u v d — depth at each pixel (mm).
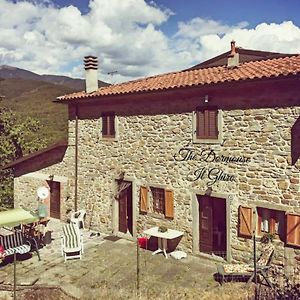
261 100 9297
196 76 11539
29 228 11734
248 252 9672
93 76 14102
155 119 11680
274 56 12812
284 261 9062
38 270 9992
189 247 11000
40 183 15820
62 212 14992
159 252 11156
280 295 7566
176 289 8523
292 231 8805
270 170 9219
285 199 8984
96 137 13688
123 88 12992
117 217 13305
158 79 13297
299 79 8445
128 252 11281
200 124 10570
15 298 8234
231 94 9836
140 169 12227
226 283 8703
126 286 8812
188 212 10969
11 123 20797
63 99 14109
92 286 8875
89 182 14047
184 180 11023
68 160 14812
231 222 10016
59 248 11789
